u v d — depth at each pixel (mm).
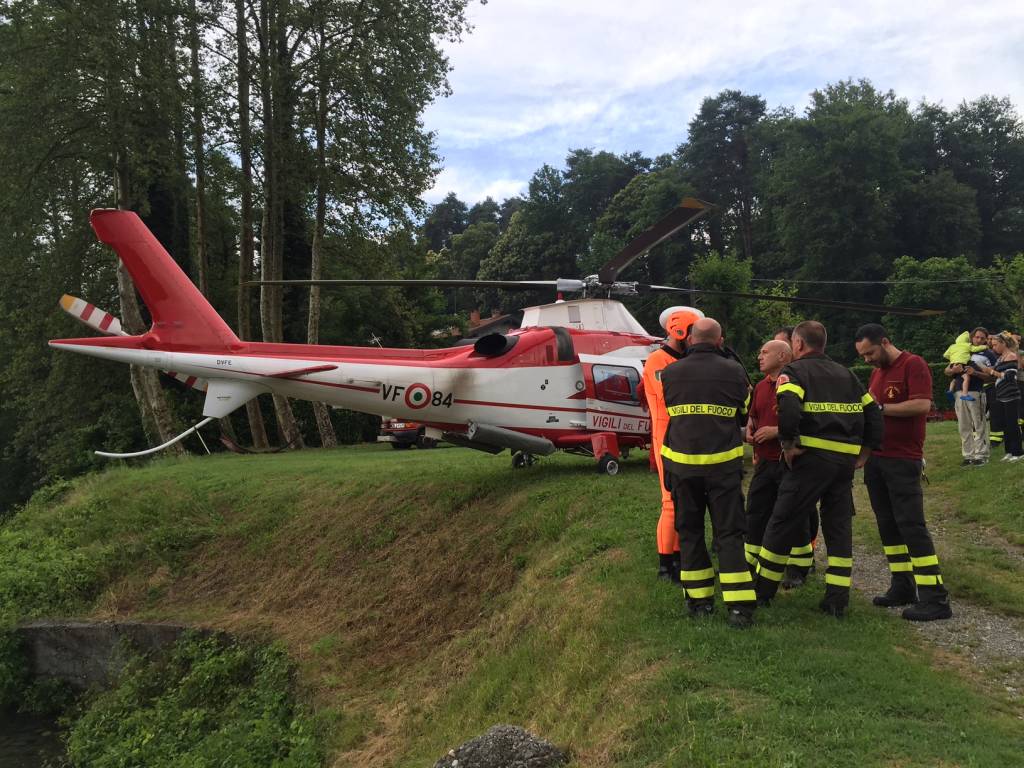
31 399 28781
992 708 4242
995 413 10750
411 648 8469
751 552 6211
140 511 14531
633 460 11766
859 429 5410
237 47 23312
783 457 5527
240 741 7840
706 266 35719
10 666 11586
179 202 28359
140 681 10375
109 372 27859
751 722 3895
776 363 6359
